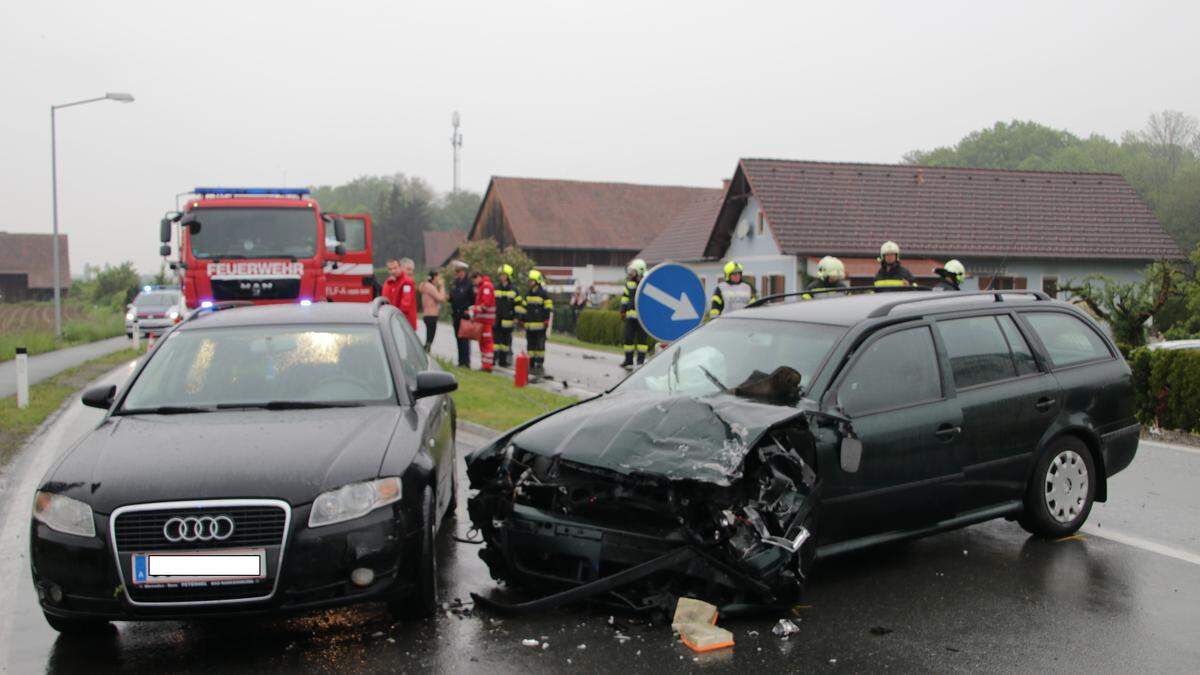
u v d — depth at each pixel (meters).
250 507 4.51
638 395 5.92
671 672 4.36
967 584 5.58
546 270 55.03
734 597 5.01
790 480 5.04
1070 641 4.73
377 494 4.75
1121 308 16.42
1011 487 6.19
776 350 5.96
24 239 103.69
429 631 4.89
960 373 6.04
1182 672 4.38
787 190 32.22
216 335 6.30
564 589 5.12
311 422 5.33
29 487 8.49
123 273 85.56
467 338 18.70
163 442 5.01
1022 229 32.75
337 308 6.83
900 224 31.89
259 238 17.56
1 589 5.68
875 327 5.86
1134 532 6.69
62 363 23.67
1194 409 10.92
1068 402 6.45
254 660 4.57
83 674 4.44
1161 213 52.03
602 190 58.97
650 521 5.02
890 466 5.55
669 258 40.22
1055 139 84.44
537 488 5.28
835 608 5.19
